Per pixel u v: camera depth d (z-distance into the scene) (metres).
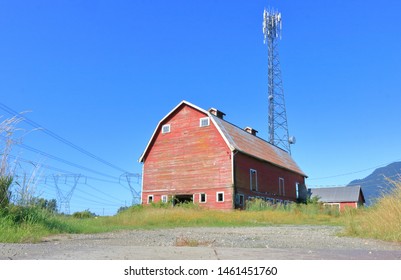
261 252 4.70
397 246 6.54
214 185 30.78
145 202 34.16
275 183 38.03
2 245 5.93
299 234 10.30
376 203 9.82
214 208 30.19
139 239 8.33
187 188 32.16
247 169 32.62
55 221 10.80
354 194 52.97
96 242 7.36
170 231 12.23
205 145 32.12
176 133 34.06
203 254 4.49
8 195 9.43
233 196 29.56
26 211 9.57
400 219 8.11
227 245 6.71
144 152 35.12
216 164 31.14
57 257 4.24
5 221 8.45
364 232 9.20
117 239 8.34
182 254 4.48
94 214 33.00
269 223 19.42
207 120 32.53
